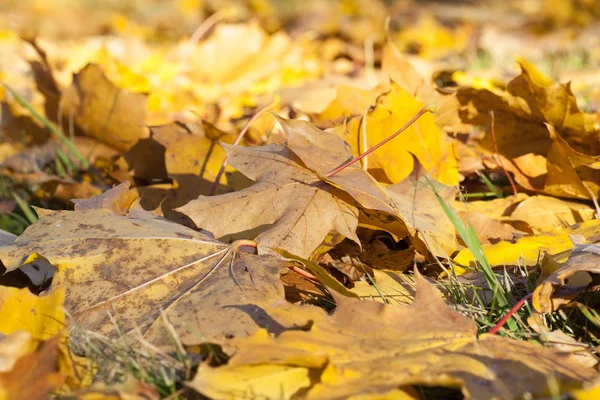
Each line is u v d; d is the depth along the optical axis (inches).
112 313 39.7
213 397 36.2
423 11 146.9
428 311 38.4
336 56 98.9
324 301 41.4
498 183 49.6
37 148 53.4
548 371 36.9
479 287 40.9
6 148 55.4
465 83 60.6
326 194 42.2
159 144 48.8
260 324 38.6
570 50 88.7
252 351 36.9
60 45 85.7
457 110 48.9
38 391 35.9
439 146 46.5
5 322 38.7
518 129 47.7
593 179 45.4
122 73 66.2
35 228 41.3
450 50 100.7
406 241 44.9
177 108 64.8
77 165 52.6
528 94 46.4
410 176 44.1
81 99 51.6
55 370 37.2
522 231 44.9
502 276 41.4
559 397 36.3
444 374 36.6
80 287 40.2
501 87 60.4
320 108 54.9
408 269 43.6
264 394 36.6
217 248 41.1
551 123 46.7
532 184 47.4
